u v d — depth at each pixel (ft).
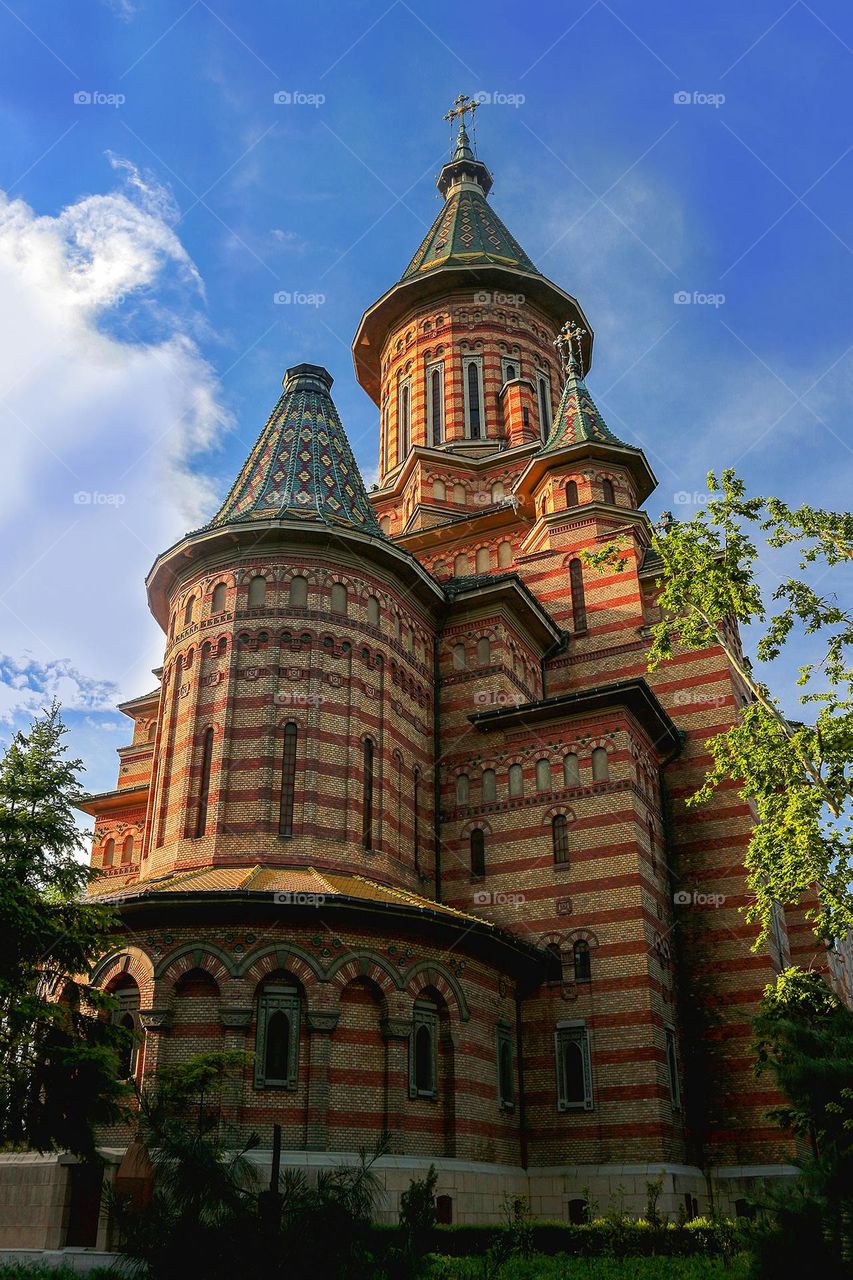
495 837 114.21
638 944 101.96
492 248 187.01
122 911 86.63
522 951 101.14
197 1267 35.96
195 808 103.71
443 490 163.43
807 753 84.89
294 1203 38.22
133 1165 66.64
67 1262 68.44
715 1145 104.06
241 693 106.52
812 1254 43.60
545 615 129.80
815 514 87.20
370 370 195.11
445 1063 92.12
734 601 90.07
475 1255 72.69
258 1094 82.38
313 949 87.66
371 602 116.06
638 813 109.19
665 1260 72.28
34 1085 71.26
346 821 103.45
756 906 88.63
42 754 79.41
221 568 113.50
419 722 120.16
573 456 140.97
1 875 73.82
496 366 173.78
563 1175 95.55
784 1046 52.31
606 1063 98.89
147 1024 83.87
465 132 213.46
